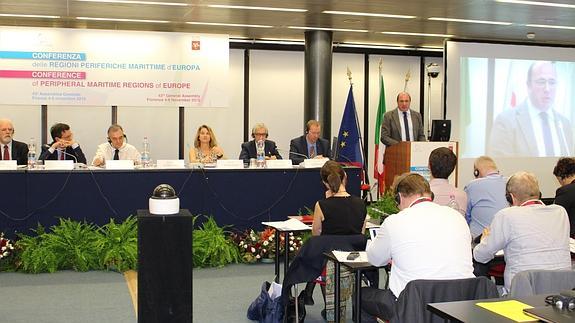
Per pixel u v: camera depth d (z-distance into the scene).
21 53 8.21
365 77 11.36
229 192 6.50
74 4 7.64
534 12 8.16
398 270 3.13
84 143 10.12
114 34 8.50
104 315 4.54
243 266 6.20
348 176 6.82
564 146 10.81
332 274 3.88
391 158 7.87
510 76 10.44
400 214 3.17
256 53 10.82
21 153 6.88
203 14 8.33
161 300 3.39
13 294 5.10
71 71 8.38
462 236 3.11
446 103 10.12
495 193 4.54
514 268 3.46
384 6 7.78
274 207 6.62
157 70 8.66
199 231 6.24
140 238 3.36
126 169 6.21
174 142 10.52
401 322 2.71
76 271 5.90
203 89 8.83
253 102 10.85
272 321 4.17
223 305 4.84
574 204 4.56
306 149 7.39
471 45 10.19
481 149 10.31
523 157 10.57
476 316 2.16
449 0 7.39
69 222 6.01
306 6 7.78
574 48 10.79
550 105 10.70
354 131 8.59
